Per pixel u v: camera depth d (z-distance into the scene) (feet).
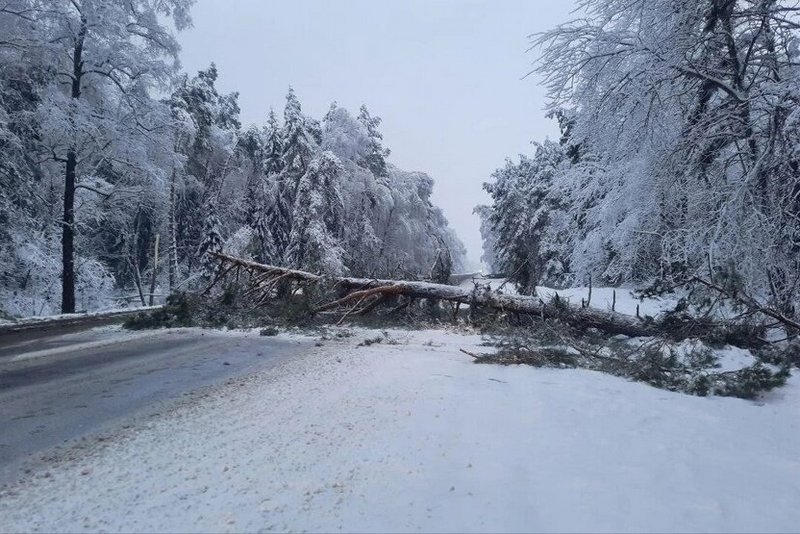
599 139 51.55
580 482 12.73
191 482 12.84
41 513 11.33
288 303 47.26
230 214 136.15
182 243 125.39
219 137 129.08
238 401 20.53
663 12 47.47
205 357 30.86
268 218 118.01
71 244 70.33
